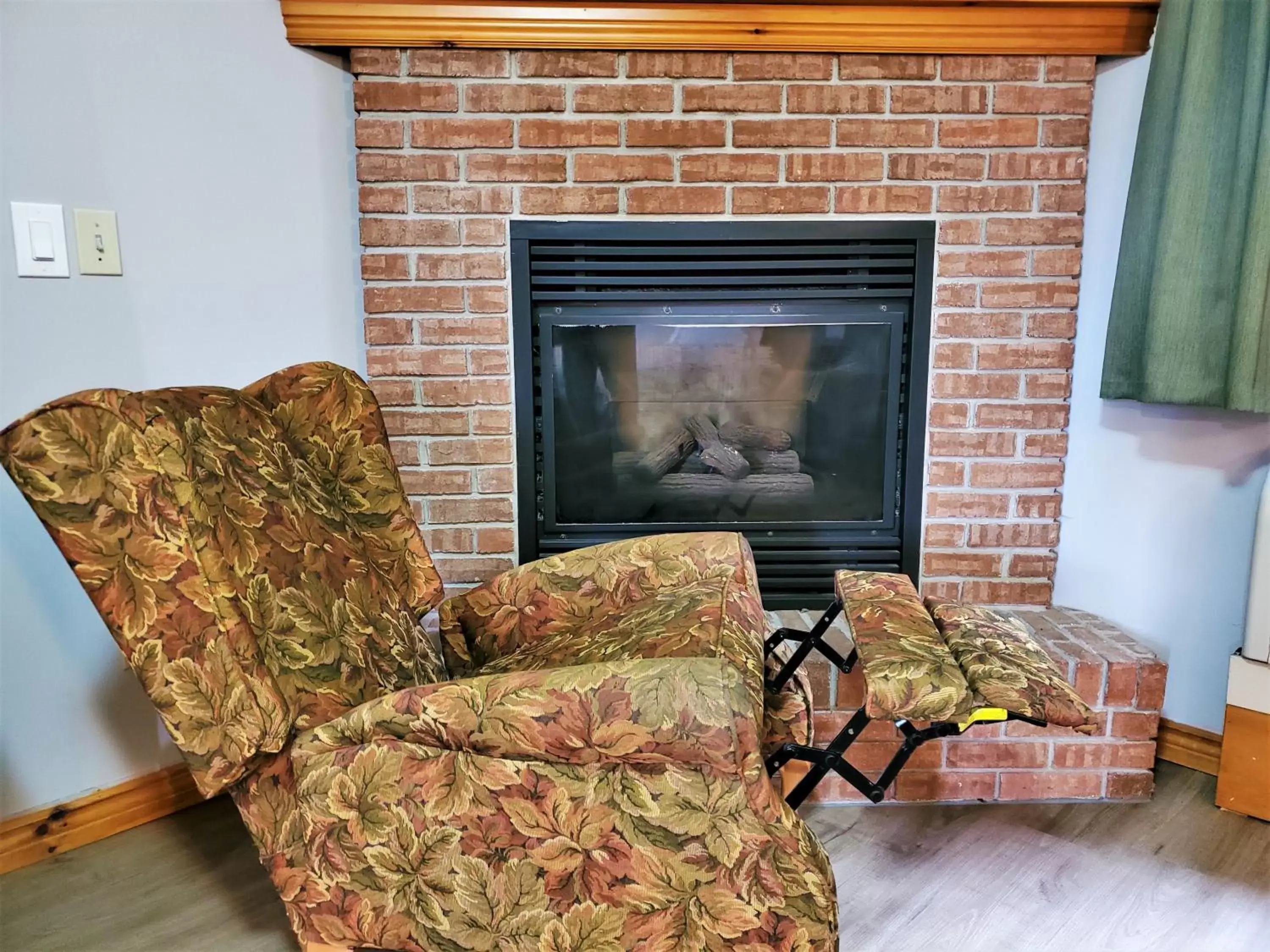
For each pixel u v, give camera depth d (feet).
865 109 5.77
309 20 5.50
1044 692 3.67
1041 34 5.59
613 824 3.22
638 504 6.50
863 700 5.27
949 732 3.95
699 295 6.07
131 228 5.05
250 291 5.64
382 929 3.52
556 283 6.00
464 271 5.91
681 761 3.11
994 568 6.36
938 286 6.00
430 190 5.80
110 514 3.05
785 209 5.88
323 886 3.52
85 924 4.37
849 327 6.16
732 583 4.07
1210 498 5.66
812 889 3.21
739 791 3.12
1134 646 5.59
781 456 6.48
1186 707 5.95
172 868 4.86
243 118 5.46
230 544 3.34
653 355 6.30
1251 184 4.69
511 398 6.12
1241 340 4.73
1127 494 6.06
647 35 5.58
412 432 6.11
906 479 6.30
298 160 5.75
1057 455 6.19
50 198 4.71
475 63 5.65
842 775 3.95
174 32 5.11
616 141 5.78
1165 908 4.46
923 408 6.19
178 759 5.47
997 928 4.32
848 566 6.43
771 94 5.75
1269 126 4.54
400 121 5.71
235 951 4.19
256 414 3.98
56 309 4.79
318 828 3.46
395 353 6.00
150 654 3.13
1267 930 4.29
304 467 4.14
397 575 4.51
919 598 4.67
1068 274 5.96
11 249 4.58
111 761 5.19
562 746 3.12
